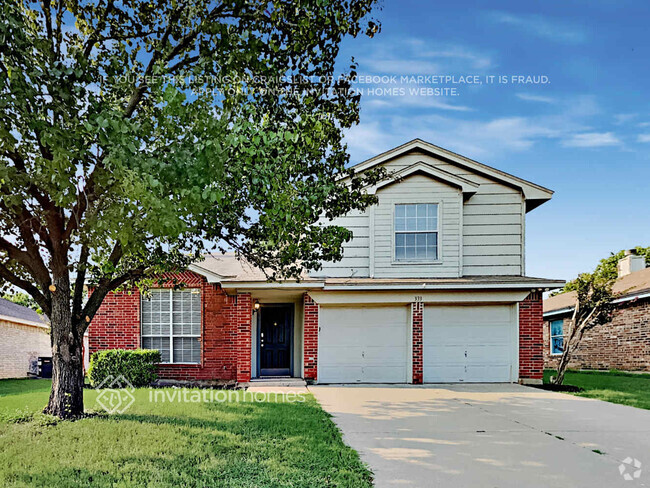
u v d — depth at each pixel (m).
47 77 5.15
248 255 8.76
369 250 12.96
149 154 5.61
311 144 6.82
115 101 7.37
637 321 16.41
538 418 7.79
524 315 12.27
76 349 7.79
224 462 5.09
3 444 5.77
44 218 7.40
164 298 12.67
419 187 12.98
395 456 5.55
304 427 6.84
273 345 13.62
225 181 6.40
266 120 6.90
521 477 4.85
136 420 7.21
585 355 19.14
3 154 5.88
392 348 12.41
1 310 18.11
